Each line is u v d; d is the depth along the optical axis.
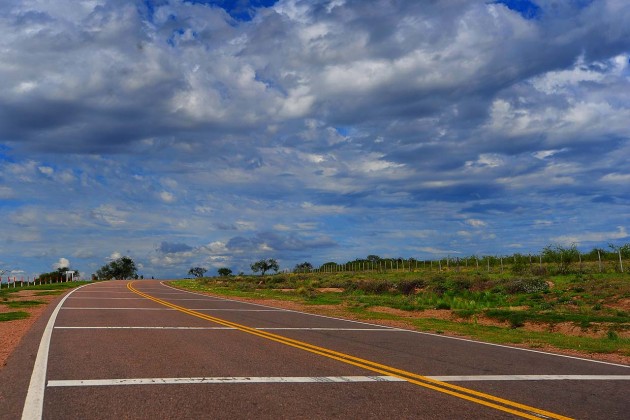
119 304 22.64
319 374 8.05
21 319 16.28
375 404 6.30
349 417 5.72
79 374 7.72
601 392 7.27
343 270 70.25
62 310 18.86
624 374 8.77
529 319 18.31
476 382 7.74
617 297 22.22
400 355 10.16
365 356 9.91
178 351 10.00
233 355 9.66
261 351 10.21
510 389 7.31
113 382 7.21
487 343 12.58
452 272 44.72
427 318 19.50
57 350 9.91
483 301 25.64
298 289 37.38
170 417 5.58
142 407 5.95
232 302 26.27
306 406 6.14
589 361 10.14
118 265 119.88
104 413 5.71
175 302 25.05
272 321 16.59
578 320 17.23
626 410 6.27
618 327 15.97
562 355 10.90
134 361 8.84
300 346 10.98
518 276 32.94
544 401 6.64
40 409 5.83
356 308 23.33
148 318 16.53
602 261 41.47
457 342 12.53
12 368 8.15
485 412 6.03
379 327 15.70
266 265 87.00
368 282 36.66
